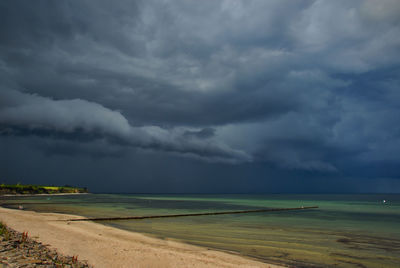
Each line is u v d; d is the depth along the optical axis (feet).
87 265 55.62
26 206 249.96
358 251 86.43
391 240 107.96
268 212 252.42
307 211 278.67
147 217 172.86
